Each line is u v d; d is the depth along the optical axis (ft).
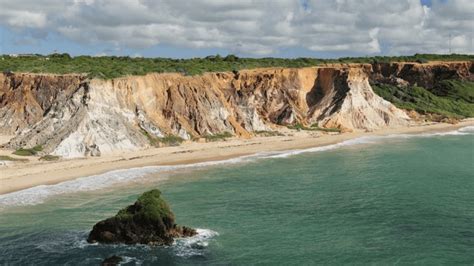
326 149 287.89
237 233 134.92
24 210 156.04
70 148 239.50
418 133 367.66
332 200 168.55
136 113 285.02
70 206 160.56
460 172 214.07
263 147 289.74
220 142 296.30
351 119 379.35
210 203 165.48
